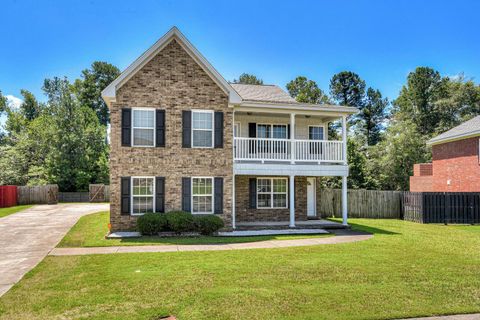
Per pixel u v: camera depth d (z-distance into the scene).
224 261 10.44
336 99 62.97
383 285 8.02
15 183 40.62
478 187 24.22
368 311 6.41
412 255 11.50
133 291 7.49
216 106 17.73
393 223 21.91
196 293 7.35
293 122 19.14
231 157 17.86
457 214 22.20
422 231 18.09
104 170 42.16
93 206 32.09
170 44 17.34
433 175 29.42
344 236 16.20
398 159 40.41
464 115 48.19
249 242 14.38
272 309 6.47
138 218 15.95
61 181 40.03
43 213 25.39
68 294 7.37
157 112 17.05
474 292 7.55
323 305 6.70
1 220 21.33
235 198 20.53
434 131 50.69
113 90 16.39
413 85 55.97
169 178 17.06
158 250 12.48
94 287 7.83
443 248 12.91
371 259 10.79
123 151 16.66
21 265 10.37
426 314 6.31
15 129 56.41
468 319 6.15
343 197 19.53
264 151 20.88
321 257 11.08
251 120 21.06
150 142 16.95
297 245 13.56
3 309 6.53
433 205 22.23
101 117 64.25
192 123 17.44
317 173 19.17
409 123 44.22
